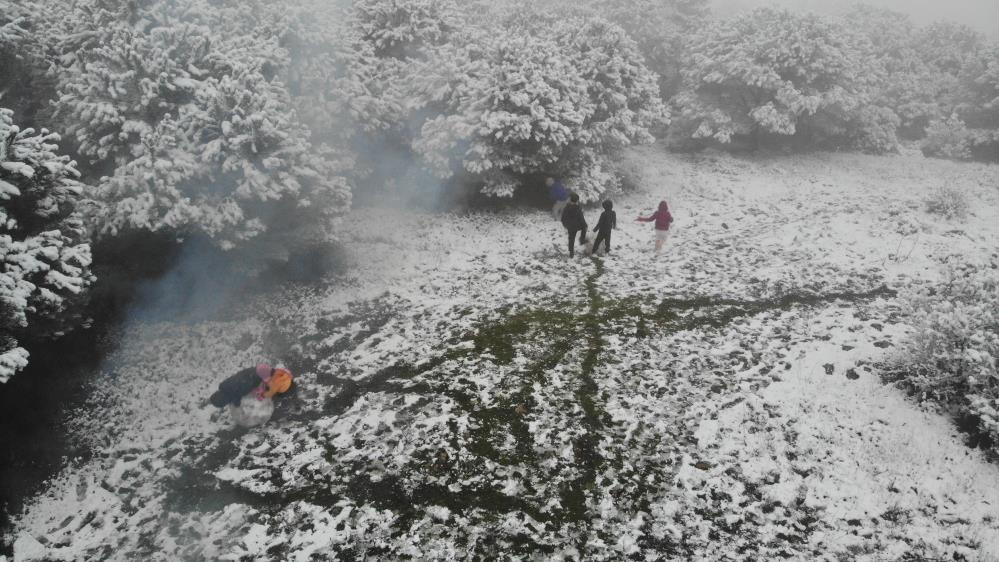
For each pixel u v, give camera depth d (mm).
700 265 12656
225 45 10047
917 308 8289
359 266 12984
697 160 23531
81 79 8711
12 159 6598
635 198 18578
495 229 15148
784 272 11922
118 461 7383
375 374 8891
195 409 8375
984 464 6266
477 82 14531
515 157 14758
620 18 29656
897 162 23125
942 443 6605
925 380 6992
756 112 21453
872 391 7586
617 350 9125
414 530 5910
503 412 7676
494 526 5914
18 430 7656
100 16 9219
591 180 16438
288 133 9805
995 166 23109
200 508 6508
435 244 14141
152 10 9477
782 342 9094
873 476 6258
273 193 9242
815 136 24891
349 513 6191
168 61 8859
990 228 13898
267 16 11898
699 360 8734
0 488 6863
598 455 6836
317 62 12625
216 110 8922
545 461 6777
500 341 9562
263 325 10750
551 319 10258
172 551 5965
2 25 9562
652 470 6586
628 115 17328
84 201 8289
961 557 5230
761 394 7762
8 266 6035
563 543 5699
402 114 15492
